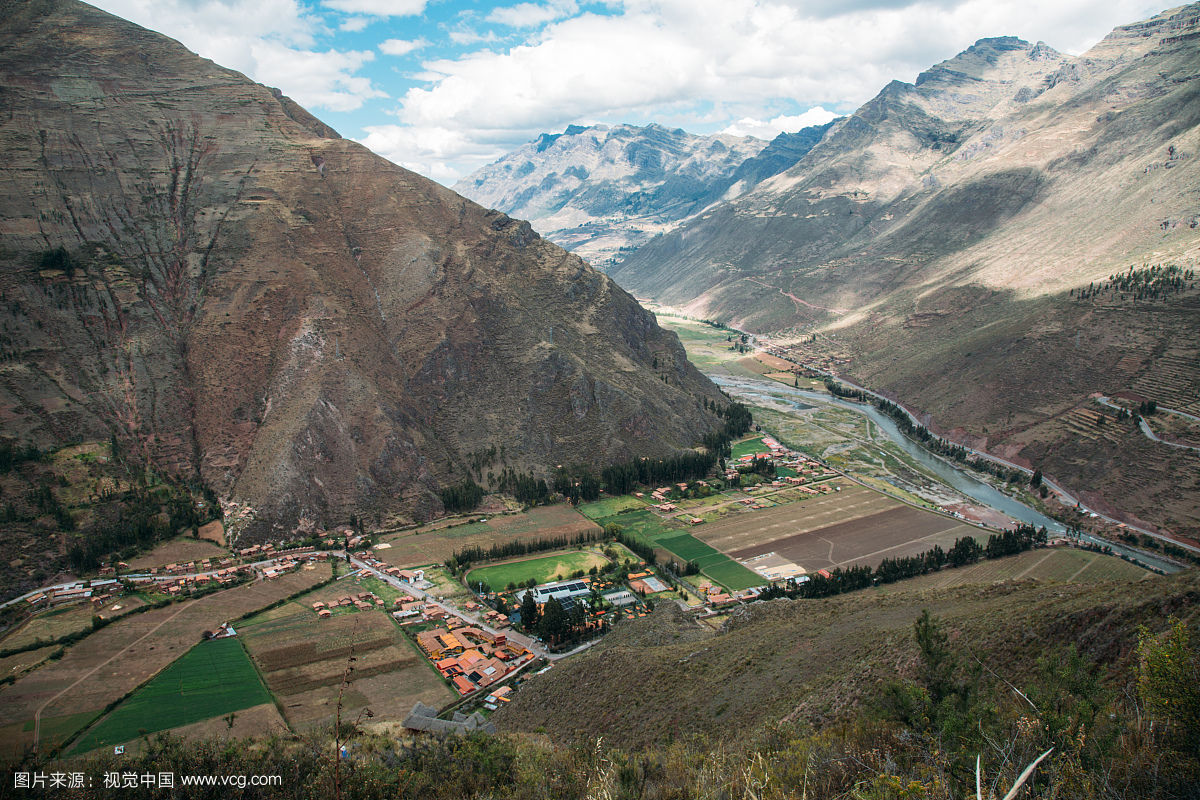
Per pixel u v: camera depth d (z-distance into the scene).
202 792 47.03
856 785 26.52
